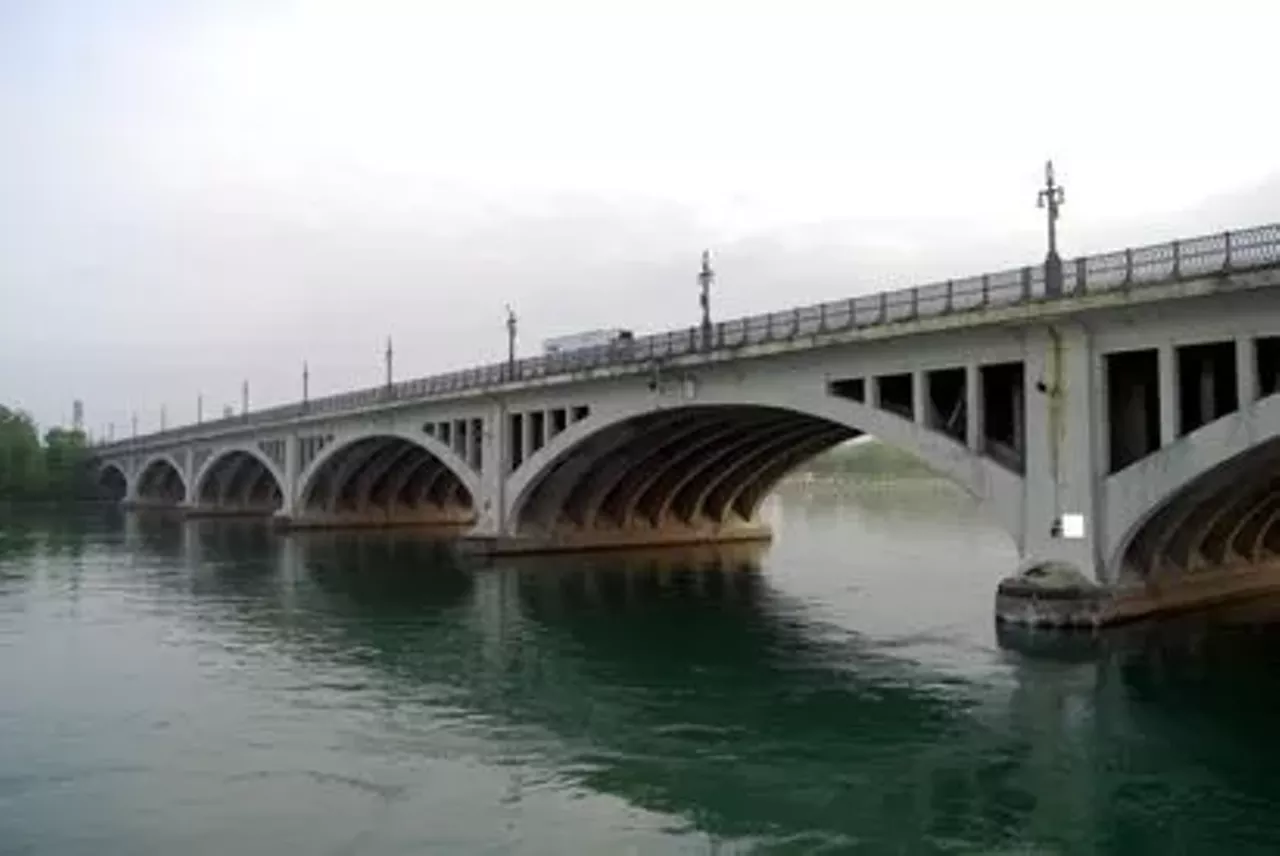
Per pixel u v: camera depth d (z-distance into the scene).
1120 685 25.38
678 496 63.28
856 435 50.34
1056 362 30.50
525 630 35.69
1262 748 20.70
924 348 34.53
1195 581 34.22
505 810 17.78
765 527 67.19
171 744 21.84
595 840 16.41
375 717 24.00
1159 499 28.14
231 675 28.62
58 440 149.88
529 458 56.22
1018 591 31.38
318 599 43.69
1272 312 25.62
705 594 44.22
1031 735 21.75
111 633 35.56
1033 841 16.38
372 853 15.97
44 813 17.80
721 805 17.98
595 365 49.34
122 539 77.31
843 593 43.94
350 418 74.62
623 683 27.33
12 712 24.55
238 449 97.00
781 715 23.81
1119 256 28.14
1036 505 31.14
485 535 57.81
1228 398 30.42
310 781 19.38
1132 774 19.33
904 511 115.81
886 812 17.59
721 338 42.72
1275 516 36.03
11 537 79.62
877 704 24.61
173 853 16.08
